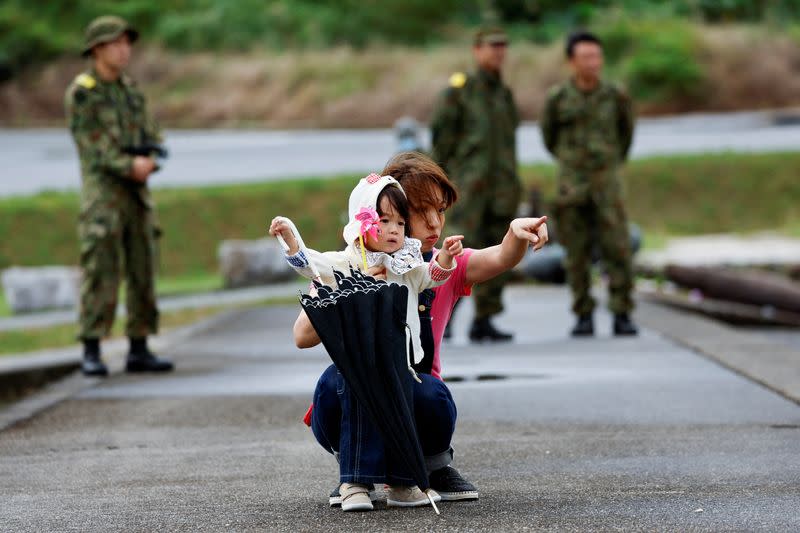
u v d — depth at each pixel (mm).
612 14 106062
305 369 23469
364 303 11461
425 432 12008
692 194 61812
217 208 56188
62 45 115938
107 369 23406
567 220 27172
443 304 12078
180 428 17734
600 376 21375
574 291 27484
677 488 13078
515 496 12789
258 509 12586
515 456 15000
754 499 12500
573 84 27031
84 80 23125
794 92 93312
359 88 98938
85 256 23234
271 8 116938
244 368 23875
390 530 11406
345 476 12094
